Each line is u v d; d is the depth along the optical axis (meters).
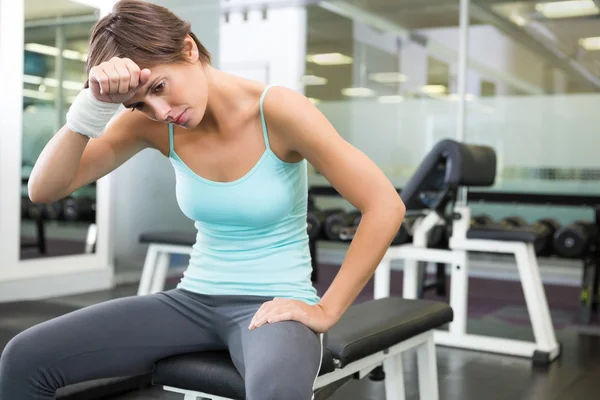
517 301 4.16
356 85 5.52
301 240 1.11
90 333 1.04
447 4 5.14
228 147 1.05
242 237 1.08
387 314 1.43
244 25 5.85
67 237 3.81
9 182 3.46
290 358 0.92
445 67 5.18
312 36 5.66
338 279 1.04
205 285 1.10
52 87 3.65
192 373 1.06
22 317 2.46
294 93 1.04
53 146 1.05
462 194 5.00
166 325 1.09
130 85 0.91
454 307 2.90
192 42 0.98
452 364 2.62
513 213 5.00
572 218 4.86
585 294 3.61
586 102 4.80
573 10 4.82
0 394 1.01
